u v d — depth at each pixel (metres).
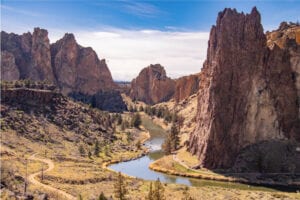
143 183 152.00
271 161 192.25
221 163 194.50
